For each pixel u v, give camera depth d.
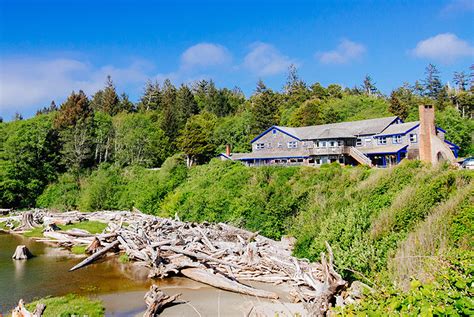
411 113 85.44
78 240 29.92
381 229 19.19
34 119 66.56
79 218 40.34
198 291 18.98
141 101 123.69
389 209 21.05
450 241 15.32
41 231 36.12
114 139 70.62
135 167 54.44
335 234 19.83
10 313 15.71
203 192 39.03
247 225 31.44
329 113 87.62
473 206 17.03
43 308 13.57
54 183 56.62
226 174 40.62
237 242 26.59
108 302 17.33
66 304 16.41
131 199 45.84
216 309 16.23
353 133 57.25
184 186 43.94
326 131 57.12
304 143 59.91
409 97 107.50
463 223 16.36
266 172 36.22
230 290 18.86
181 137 73.38
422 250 14.84
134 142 68.94
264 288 19.05
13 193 52.38
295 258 20.25
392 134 52.38
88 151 62.78
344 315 6.10
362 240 18.19
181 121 89.81
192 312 15.92
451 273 6.69
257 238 27.41
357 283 15.73
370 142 55.59
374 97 113.25
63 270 23.08
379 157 54.50
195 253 22.30
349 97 104.06
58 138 62.66
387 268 15.39
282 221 29.86
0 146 59.59
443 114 71.81
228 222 32.84
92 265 24.25
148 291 18.58
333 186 30.91
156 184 45.59
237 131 82.31
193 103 108.12
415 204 20.42
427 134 42.81
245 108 115.25
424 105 43.12
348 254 17.45
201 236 26.55
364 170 32.03
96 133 69.25
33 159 56.44
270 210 30.55
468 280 5.86
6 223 40.44
